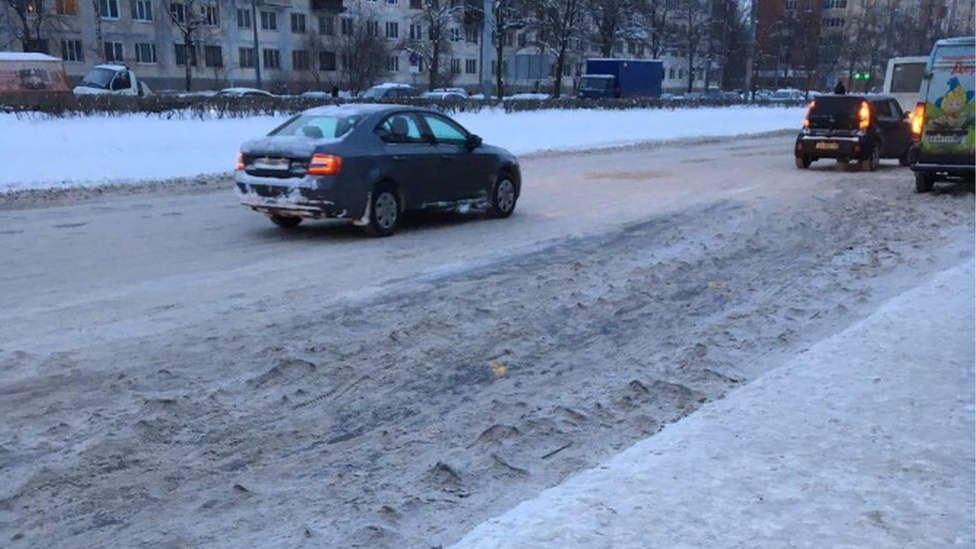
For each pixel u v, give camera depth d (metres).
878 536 3.04
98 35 55.06
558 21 50.31
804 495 3.37
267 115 20.97
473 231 10.41
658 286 7.64
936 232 10.12
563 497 3.40
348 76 65.25
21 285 7.39
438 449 4.25
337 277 7.81
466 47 75.25
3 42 52.84
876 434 3.96
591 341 6.05
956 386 4.57
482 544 3.04
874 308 6.75
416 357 5.60
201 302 6.87
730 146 27.44
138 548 3.31
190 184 15.38
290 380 5.12
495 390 5.08
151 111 18.92
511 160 11.56
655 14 63.69
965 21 100.88
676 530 3.11
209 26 62.12
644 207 12.53
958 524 3.12
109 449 4.14
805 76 81.62
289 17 67.50
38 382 5.00
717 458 3.73
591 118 29.02
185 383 5.03
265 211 9.73
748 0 70.44
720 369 5.38
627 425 4.52
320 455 4.17
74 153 15.74
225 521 3.52
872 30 75.69
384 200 9.78
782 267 8.43
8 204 12.52
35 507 3.61
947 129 12.81
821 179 16.44
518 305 6.90
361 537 3.35
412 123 10.33
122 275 7.84
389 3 72.56
